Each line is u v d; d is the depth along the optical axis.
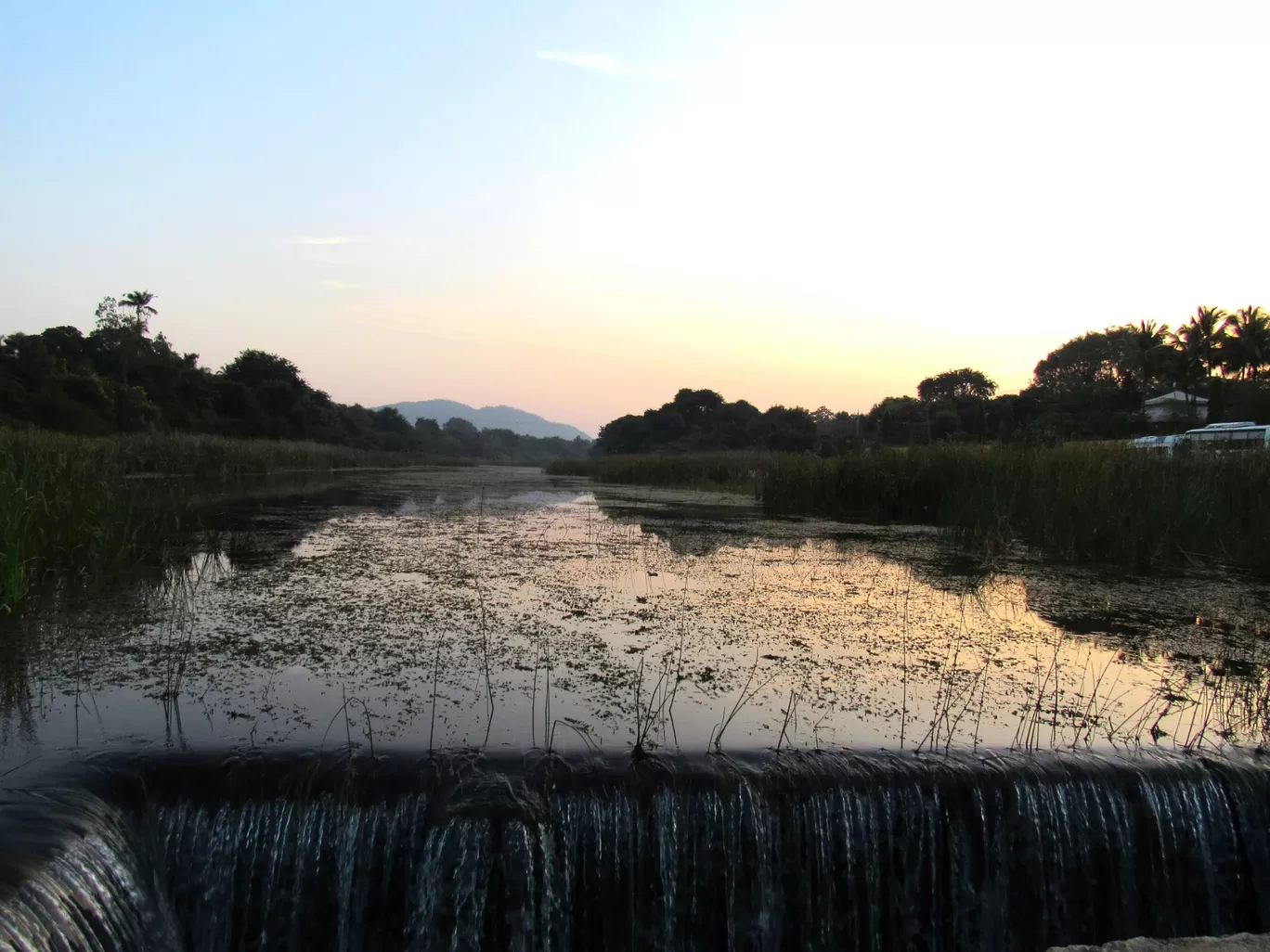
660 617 5.41
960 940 3.00
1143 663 4.57
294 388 50.50
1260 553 7.55
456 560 7.55
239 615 5.26
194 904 2.76
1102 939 3.05
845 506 12.62
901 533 10.11
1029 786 3.06
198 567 6.91
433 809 2.85
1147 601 6.09
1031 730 3.54
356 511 12.15
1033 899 3.02
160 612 5.30
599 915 2.86
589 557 7.85
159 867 2.74
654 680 4.10
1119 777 3.12
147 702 3.64
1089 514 8.33
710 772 3.02
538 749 3.17
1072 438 15.34
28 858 2.29
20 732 3.27
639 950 2.88
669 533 9.92
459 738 3.28
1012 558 8.05
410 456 53.34
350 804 2.85
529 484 22.84
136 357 39.06
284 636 4.80
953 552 8.39
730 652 4.63
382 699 3.74
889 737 3.42
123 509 7.70
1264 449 9.64
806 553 8.25
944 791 3.02
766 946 2.93
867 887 2.97
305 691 3.83
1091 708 3.83
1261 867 3.07
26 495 6.38
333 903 2.79
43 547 6.17
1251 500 8.66
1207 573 7.25
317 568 6.97
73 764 2.92
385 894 2.79
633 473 24.42
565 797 2.90
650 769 3.02
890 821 2.99
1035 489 9.63
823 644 4.83
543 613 5.45
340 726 3.39
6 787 2.71
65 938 2.23
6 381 26.89
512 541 8.93
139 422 31.34
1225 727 3.64
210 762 2.99
